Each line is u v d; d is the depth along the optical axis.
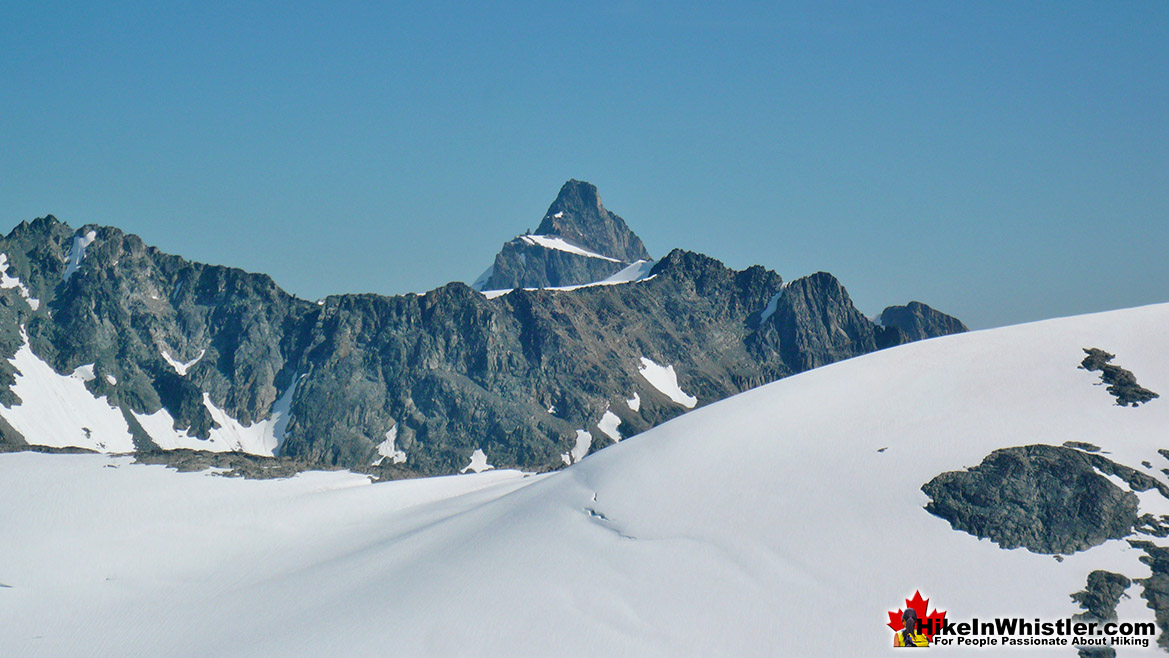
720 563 86.44
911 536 85.06
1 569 107.31
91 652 94.81
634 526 93.69
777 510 91.19
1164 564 79.44
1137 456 89.38
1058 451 90.12
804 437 101.44
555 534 95.38
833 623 78.69
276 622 93.06
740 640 78.75
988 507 86.00
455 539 102.06
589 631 81.69
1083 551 81.81
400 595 91.75
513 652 80.81
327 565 105.00
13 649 96.19
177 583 106.75
